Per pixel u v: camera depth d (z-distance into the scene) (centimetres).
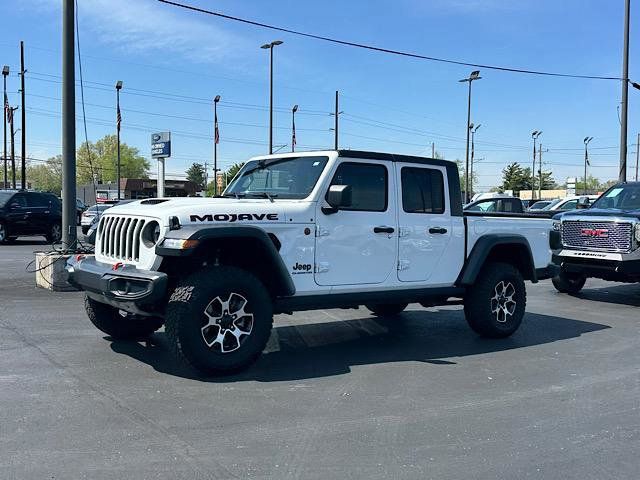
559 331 823
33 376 555
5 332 730
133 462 378
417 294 694
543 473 375
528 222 809
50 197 2205
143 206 589
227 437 421
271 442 414
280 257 572
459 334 792
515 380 577
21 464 372
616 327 855
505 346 725
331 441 419
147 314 576
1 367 583
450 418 469
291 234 591
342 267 629
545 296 1180
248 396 511
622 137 2159
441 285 716
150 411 469
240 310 559
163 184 1505
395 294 675
